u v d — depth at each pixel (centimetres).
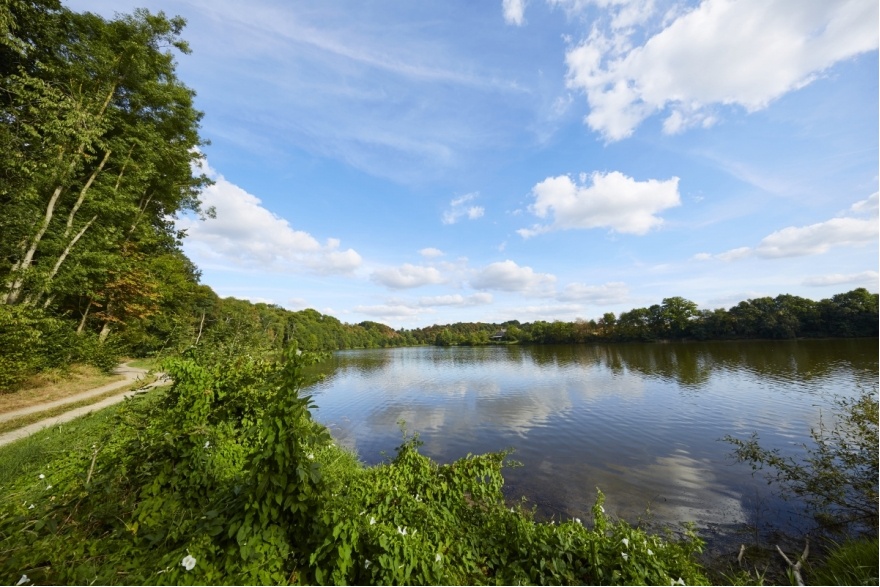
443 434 1460
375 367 5044
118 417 433
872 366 2959
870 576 449
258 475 295
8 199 1288
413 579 292
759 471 1017
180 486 378
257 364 616
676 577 335
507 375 3559
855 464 712
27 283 1369
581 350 7106
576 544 364
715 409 1783
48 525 262
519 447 1274
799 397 1964
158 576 249
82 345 1630
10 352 1109
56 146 1386
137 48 1753
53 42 1541
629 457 1157
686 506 819
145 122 2016
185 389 457
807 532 686
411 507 398
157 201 2400
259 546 268
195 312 3694
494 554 368
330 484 332
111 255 1773
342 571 272
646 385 2580
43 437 711
